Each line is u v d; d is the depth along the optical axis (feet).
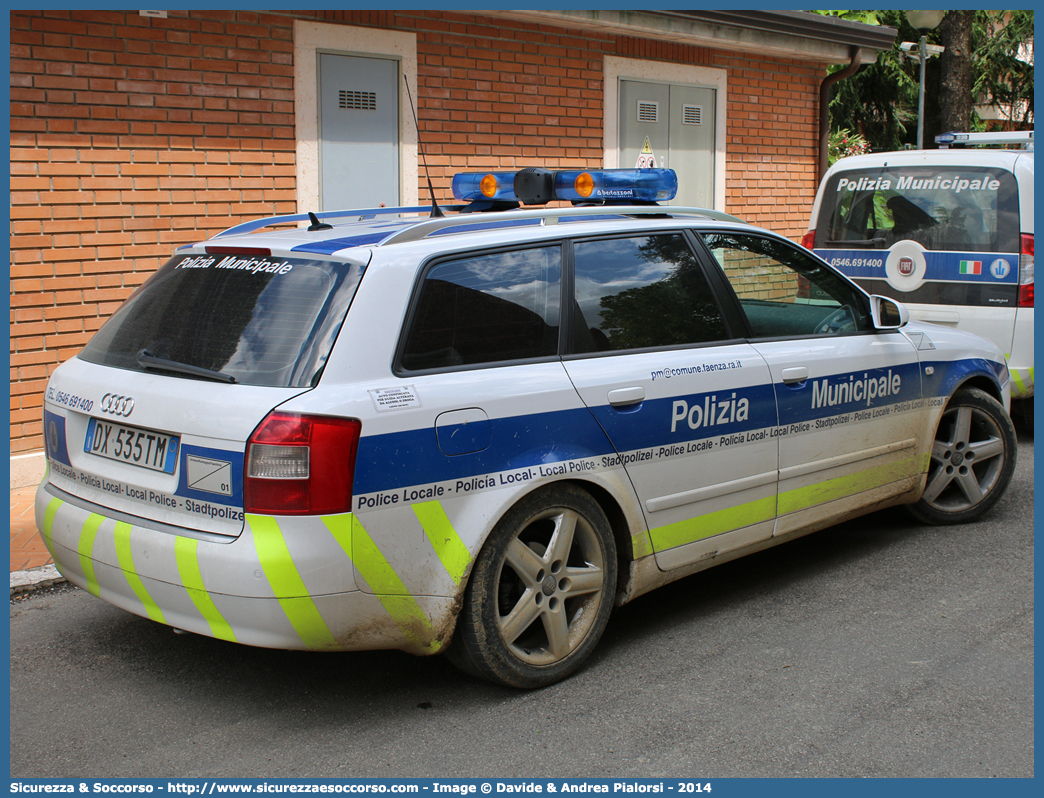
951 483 18.54
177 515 10.64
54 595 15.16
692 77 34.37
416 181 27.55
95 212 22.11
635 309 13.04
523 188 14.37
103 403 11.48
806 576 15.79
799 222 39.55
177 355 11.22
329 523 10.03
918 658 12.71
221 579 10.04
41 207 21.35
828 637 13.41
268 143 24.64
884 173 25.13
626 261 13.16
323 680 12.29
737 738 10.75
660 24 31.14
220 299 11.44
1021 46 75.25
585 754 10.47
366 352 10.53
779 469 14.39
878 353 15.99
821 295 15.72
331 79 25.57
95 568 11.28
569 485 11.99
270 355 10.55
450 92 27.99
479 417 11.09
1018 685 11.96
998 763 10.24
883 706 11.44
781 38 35.12
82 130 21.77
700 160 35.40
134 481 11.02
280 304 10.94
